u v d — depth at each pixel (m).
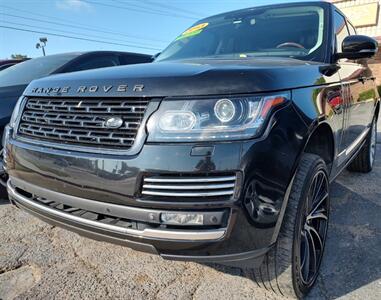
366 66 4.04
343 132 2.88
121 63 5.29
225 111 1.70
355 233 2.95
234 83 1.75
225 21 3.58
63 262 2.57
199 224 1.69
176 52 3.45
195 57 3.15
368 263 2.52
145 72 1.95
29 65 4.77
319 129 2.28
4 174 3.41
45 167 2.03
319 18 3.13
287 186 1.79
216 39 3.36
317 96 2.18
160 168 1.70
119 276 2.40
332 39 2.97
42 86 2.28
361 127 3.72
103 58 5.07
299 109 1.93
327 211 2.45
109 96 1.86
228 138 1.68
